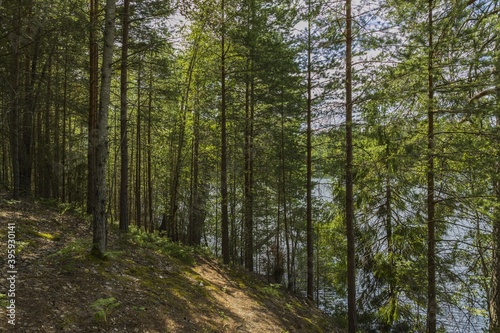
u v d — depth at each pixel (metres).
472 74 7.96
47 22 8.86
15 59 10.30
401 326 12.02
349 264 9.60
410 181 8.90
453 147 8.28
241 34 12.18
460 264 9.25
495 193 8.31
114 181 22.98
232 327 7.40
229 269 13.41
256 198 18.88
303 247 19.45
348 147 9.52
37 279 5.74
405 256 10.23
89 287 6.12
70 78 13.05
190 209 17.44
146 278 7.80
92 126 12.31
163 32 11.44
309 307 13.69
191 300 7.82
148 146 18.23
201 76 15.38
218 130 16.88
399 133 8.87
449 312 8.84
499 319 8.98
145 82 14.59
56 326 4.76
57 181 16.09
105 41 7.10
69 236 8.79
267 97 14.94
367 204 11.66
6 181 16.23
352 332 9.41
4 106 10.88
